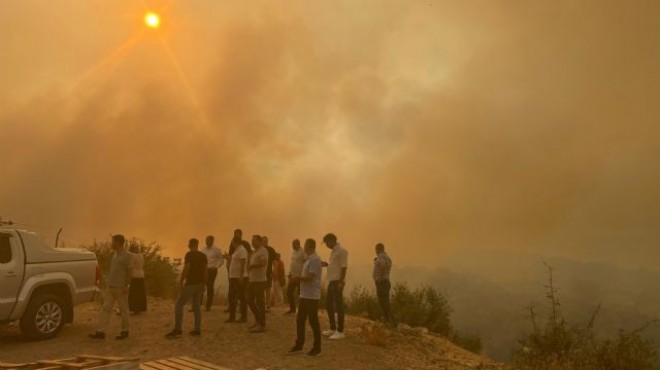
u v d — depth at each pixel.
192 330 9.92
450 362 9.05
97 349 8.55
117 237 9.48
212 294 12.77
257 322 9.98
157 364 6.38
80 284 9.84
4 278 8.57
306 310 8.45
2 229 8.98
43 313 9.14
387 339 9.92
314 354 8.34
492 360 9.95
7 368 5.77
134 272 12.21
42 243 9.36
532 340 9.12
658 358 8.26
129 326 10.17
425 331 11.98
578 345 8.73
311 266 8.46
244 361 7.96
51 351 8.32
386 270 11.29
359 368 7.86
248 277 10.63
